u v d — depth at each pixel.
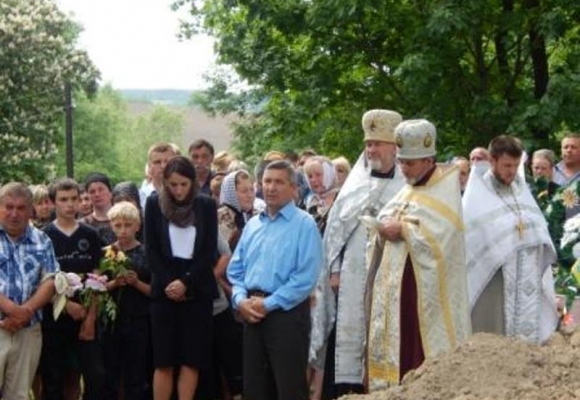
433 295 7.88
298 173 11.42
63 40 36.00
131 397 10.06
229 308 10.47
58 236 9.75
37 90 35.47
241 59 23.45
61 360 9.71
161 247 9.59
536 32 20.77
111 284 9.85
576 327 6.87
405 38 21.95
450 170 8.10
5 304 8.84
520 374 5.96
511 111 20.23
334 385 9.13
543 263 8.78
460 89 21.30
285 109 23.72
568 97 19.28
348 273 8.88
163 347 9.55
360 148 23.09
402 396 6.00
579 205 10.20
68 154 35.97
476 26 20.12
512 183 8.83
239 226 10.68
